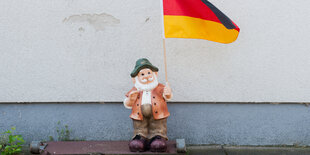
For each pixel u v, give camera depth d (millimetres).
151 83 3830
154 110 3777
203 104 4398
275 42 4184
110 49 4285
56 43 4309
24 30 4297
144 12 4191
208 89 4301
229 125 4410
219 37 3811
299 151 4188
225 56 4234
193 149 4254
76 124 4492
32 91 4402
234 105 4387
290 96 4266
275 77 4246
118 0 4188
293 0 4094
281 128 4379
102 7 4211
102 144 4227
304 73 4211
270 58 4219
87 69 4336
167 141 4188
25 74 4379
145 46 4254
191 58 4254
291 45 4176
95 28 4254
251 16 4148
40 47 4324
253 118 4387
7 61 4355
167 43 4234
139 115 3805
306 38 4148
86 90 4379
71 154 3896
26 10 4258
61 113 4488
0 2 4250
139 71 3820
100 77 4348
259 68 4242
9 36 4309
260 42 4195
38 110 4496
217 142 4434
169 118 4422
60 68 4352
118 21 4227
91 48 4297
